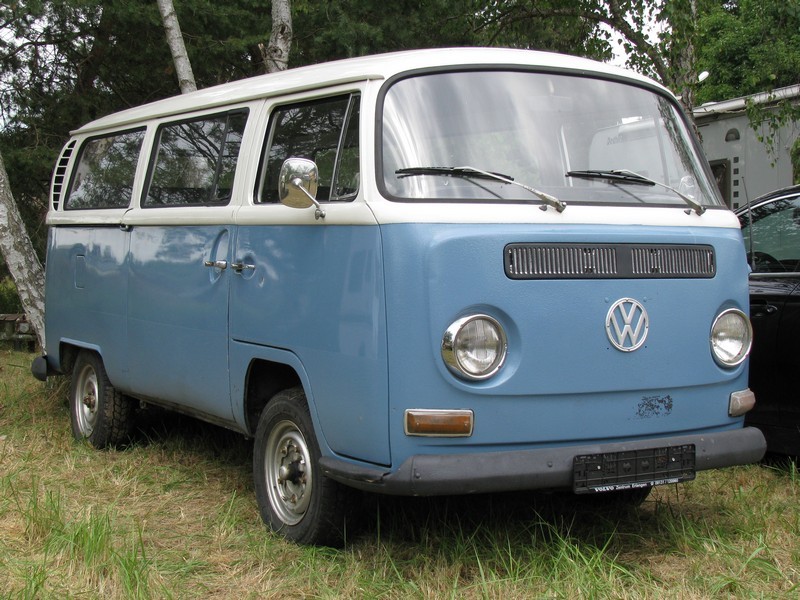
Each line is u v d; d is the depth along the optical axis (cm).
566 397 390
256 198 477
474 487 368
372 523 454
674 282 414
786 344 536
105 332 624
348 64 446
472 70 426
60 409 775
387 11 1257
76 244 673
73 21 1184
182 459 609
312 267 421
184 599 379
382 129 401
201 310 511
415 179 391
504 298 378
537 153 419
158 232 561
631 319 401
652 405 409
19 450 637
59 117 1236
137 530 461
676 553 426
